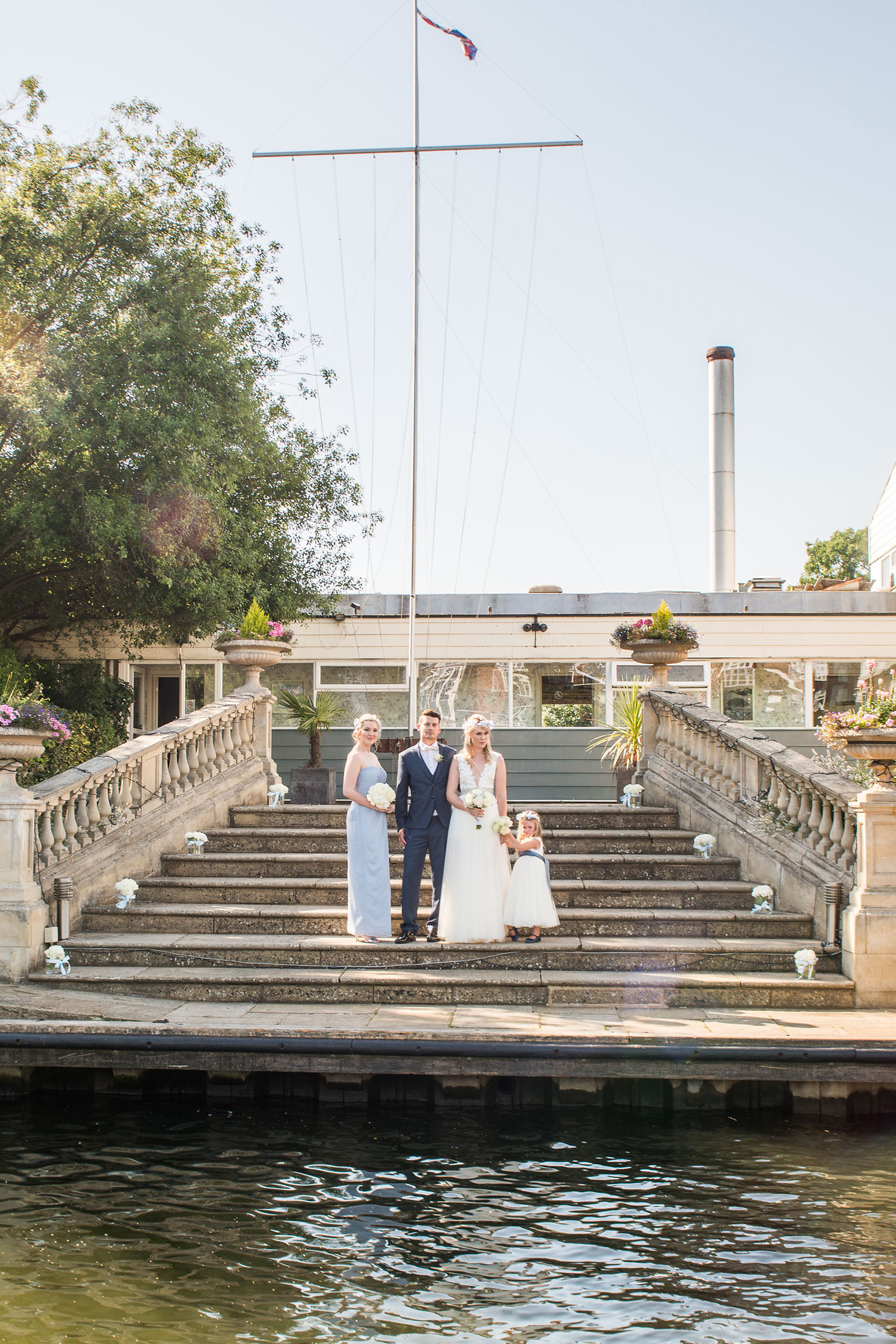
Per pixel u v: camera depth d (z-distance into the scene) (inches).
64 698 618.8
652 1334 159.3
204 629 587.8
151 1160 226.8
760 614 640.4
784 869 339.6
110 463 515.8
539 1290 172.6
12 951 307.0
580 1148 235.3
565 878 363.6
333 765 644.7
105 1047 265.3
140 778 374.0
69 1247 185.6
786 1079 256.1
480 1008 290.0
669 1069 257.3
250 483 635.5
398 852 376.8
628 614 644.7
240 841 387.2
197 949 312.8
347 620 649.6
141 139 564.4
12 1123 252.4
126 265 544.7
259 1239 189.6
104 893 348.5
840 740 300.5
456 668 651.5
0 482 534.0
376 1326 161.2
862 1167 224.7
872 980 293.4
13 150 541.0
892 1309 167.0
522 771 638.5
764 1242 189.8
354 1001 296.4
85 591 603.2
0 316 514.9
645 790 441.4
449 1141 239.5
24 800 315.0
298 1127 248.8
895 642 637.3
